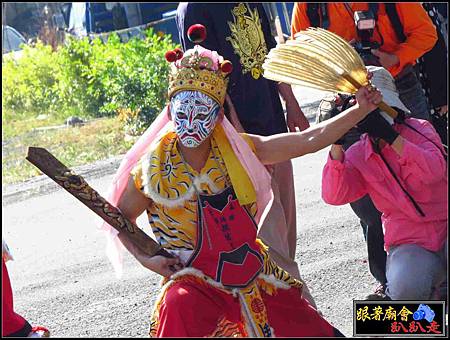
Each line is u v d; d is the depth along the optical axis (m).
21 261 13.34
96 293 11.30
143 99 23.08
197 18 9.16
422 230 7.99
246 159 7.18
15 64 30.86
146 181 7.11
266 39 9.65
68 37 32.28
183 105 7.02
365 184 8.20
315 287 10.37
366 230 9.66
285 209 9.63
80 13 39.91
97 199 7.16
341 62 7.27
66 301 11.16
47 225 15.35
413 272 7.90
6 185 19.25
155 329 7.05
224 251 7.07
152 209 7.28
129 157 7.34
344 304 9.80
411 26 10.03
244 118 9.35
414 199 8.00
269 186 7.28
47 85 29.92
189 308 6.83
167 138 7.23
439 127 11.34
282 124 9.80
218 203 7.11
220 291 7.04
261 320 7.03
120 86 23.28
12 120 28.50
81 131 24.45
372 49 9.88
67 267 12.64
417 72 11.33
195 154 7.14
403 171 7.98
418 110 10.30
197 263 7.10
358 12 9.84
